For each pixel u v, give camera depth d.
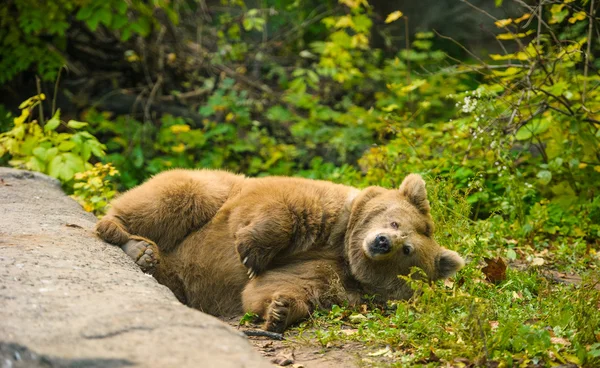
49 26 18.19
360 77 22.16
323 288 8.62
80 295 6.28
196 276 9.01
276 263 8.89
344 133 19.70
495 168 13.09
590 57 13.38
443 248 9.23
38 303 6.00
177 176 9.30
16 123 13.95
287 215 8.70
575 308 7.71
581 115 12.87
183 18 23.69
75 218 9.90
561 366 6.54
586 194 12.94
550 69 13.59
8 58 18.53
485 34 22.36
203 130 20.53
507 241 11.36
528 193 12.87
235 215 8.90
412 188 9.20
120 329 5.48
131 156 18.27
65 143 13.66
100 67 20.95
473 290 8.54
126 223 9.05
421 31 23.97
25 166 13.51
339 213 9.04
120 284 6.84
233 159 19.70
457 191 10.59
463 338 7.02
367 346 7.37
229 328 5.71
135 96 21.02
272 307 7.98
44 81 19.67
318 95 23.17
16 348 5.19
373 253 8.45
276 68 22.92
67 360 4.98
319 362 6.93
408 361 6.77
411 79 21.47
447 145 13.98
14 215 9.57
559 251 11.05
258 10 22.53
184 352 5.16
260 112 21.73
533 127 12.98
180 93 21.39
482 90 12.38
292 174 19.09
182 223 9.08
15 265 7.01
